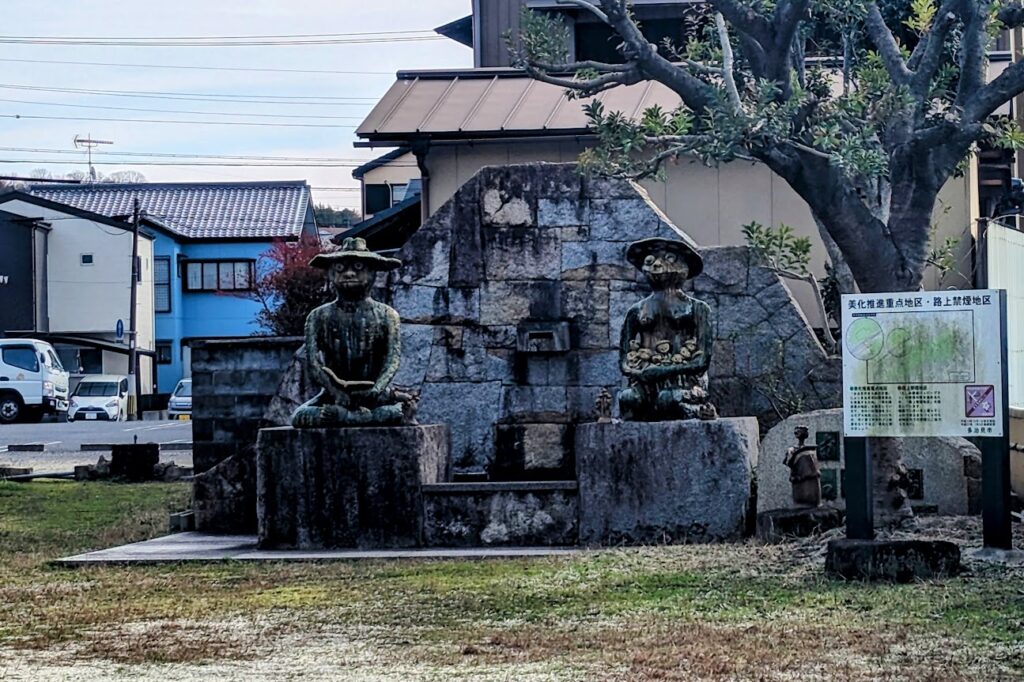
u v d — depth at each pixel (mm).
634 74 16438
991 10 16516
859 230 15859
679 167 24203
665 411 16141
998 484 13500
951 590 12172
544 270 19625
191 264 71812
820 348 19219
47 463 32156
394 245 28859
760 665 9891
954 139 15852
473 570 14414
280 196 74938
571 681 9625
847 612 11523
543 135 25156
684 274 16328
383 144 25641
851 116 15797
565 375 19469
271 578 14391
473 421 19500
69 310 66812
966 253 24000
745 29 16000
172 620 12297
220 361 21484
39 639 11641
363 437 16312
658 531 15891
